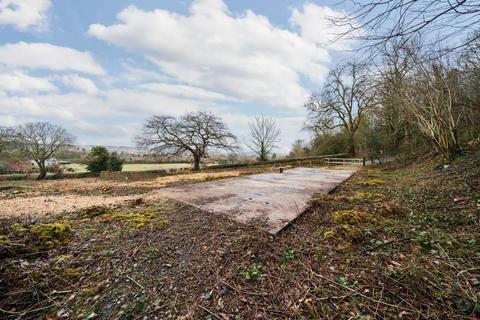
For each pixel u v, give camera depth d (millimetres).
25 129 14625
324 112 20047
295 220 3586
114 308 1720
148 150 16328
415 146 11000
